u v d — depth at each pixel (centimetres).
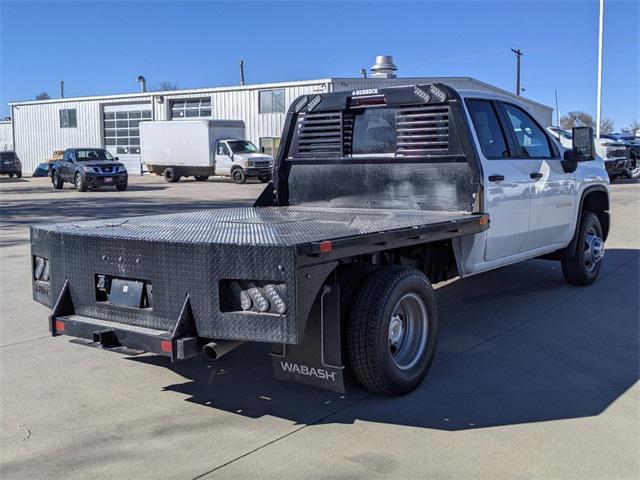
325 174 642
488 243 580
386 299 428
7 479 353
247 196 2339
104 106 4566
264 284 375
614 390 471
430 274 556
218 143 3209
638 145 2653
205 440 398
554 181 681
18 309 729
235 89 3838
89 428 417
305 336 420
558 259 775
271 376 511
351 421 422
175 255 398
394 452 378
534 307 703
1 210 1870
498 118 614
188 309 396
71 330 445
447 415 429
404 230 442
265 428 414
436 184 575
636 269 888
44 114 4862
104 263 436
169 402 460
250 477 351
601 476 349
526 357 545
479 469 357
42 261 490
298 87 3566
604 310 688
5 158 3956
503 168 593
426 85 571
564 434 400
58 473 359
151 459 374
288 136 667
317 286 382
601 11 2828
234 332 383
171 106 4206
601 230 816
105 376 514
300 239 388
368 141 618
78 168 2678
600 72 2839
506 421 419
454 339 596
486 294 765
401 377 449
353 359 432
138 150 4447
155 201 2145
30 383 499
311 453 378
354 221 501
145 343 405
